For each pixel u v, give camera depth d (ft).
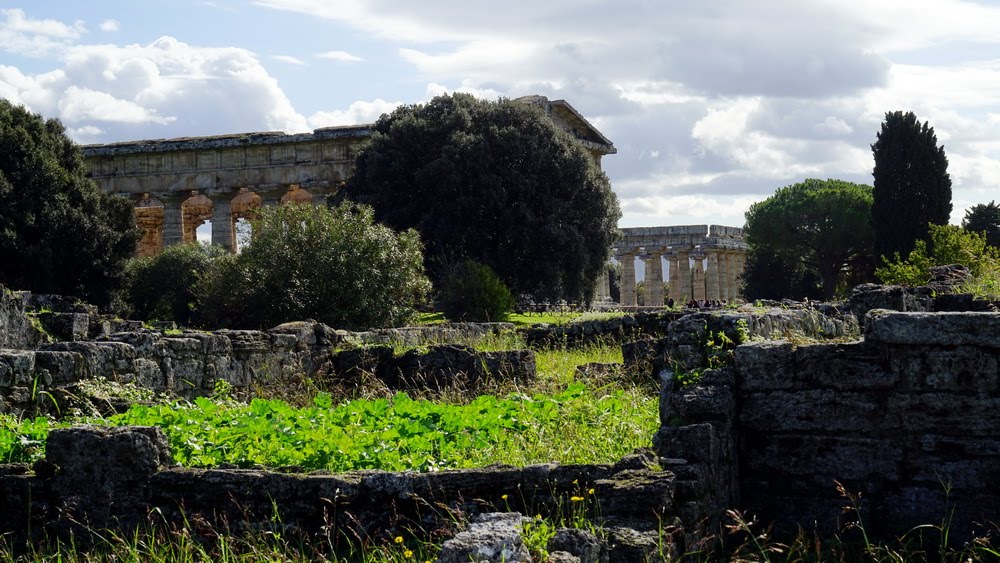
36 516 29.55
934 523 29.99
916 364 30.48
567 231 184.14
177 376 55.77
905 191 201.36
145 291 173.17
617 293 389.60
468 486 27.73
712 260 341.62
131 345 53.21
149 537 28.14
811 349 31.78
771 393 32.09
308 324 68.49
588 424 39.17
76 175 170.30
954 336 29.94
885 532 30.50
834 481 30.14
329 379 63.98
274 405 45.21
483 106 196.03
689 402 30.96
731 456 31.37
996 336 29.55
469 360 63.57
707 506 28.43
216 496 28.68
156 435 29.84
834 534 30.37
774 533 31.37
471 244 179.73
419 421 39.55
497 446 36.09
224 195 242.78
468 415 40.37
